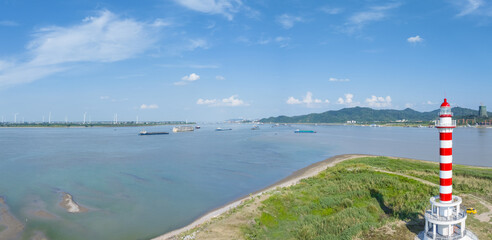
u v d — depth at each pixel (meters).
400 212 36.25
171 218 40.72
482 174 57.44
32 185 58.03
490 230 29.61
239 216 34.91
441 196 29.08
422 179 51.38
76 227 37.66
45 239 34.31
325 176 58.09
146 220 40.03
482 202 37.31
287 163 86.75
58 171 72.44
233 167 79.44
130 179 63.94
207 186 58.28
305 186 49.25
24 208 44.50
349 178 52.22
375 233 30.17
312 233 31.06
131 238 34.50
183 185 59.03
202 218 39.94
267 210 37.09
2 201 47.75
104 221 39.66
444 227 27.67
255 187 57.47
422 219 33.12
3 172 70.88
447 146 28.67
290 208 38.75
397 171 59.41
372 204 39.38
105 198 49.94
